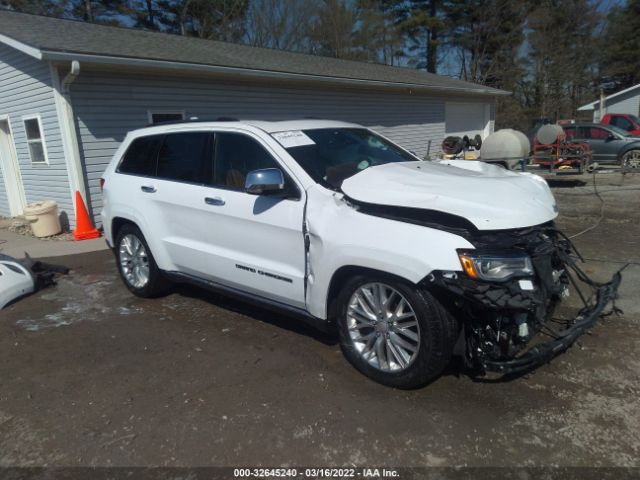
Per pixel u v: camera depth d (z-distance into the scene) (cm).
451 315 299
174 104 1023
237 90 1155
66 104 848
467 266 282
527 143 1069
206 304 510
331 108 1438
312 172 372
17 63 934
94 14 2880
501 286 281
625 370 344
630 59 4216
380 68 1948
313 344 405
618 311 419
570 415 296
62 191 929
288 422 301
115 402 333
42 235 898
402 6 3625
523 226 306
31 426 311
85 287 587
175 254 471
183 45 1243
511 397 316
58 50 784
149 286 516
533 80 3897
